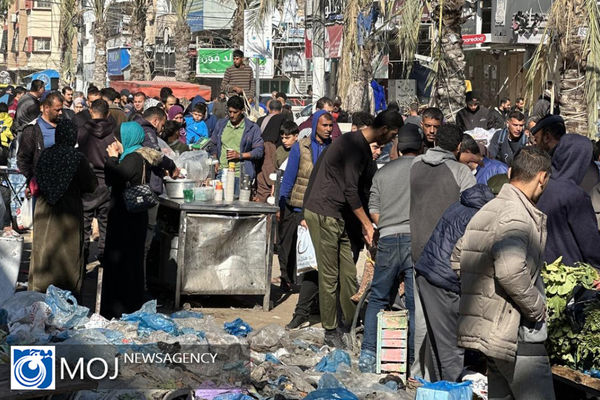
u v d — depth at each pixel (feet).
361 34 62.49
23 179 62.08
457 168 29.04
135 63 151.94
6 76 137.59
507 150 50.78
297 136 50.60
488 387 23.24
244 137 52.44
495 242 21.49
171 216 42.34
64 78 166.81
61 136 35.04
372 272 34.37
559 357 26.25
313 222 33.78
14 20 335.67
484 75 115.34
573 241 27.63
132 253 37.22
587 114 48.52
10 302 31.19
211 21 202.39
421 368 29.71
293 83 165.48
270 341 32.30
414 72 109.91
